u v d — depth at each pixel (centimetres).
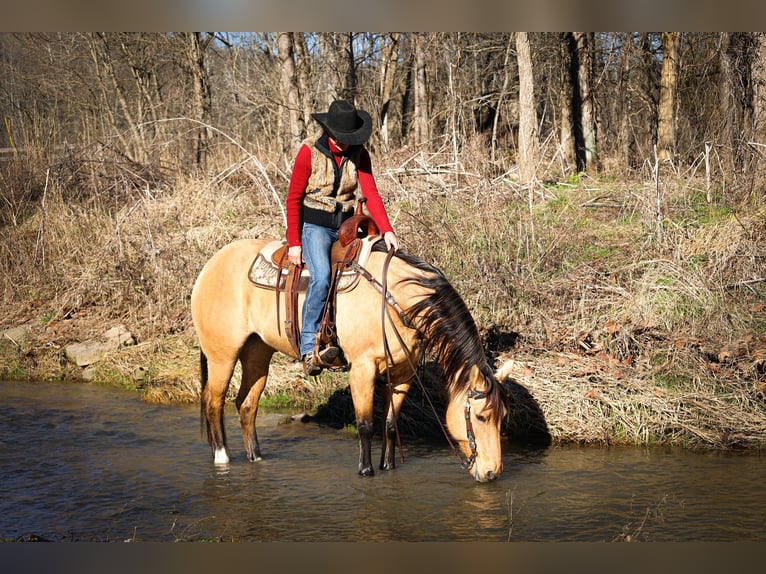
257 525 460
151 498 509
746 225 851
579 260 884
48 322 985
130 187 1215
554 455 598
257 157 1278
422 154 1082
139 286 985
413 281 515
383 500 500
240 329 571
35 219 1223
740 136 1103
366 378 531
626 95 2127
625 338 718
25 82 2348
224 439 590
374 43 2261
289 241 535
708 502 494
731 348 696
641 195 981
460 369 509
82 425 689
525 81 1292
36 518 474
